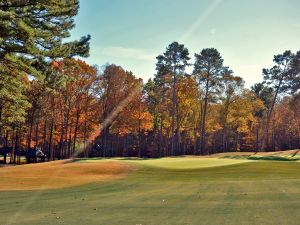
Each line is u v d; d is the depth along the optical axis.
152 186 22.27
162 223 10.46
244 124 83.12
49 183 25.45
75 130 61.72
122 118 67.44
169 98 73.75
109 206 14.31
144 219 11.20
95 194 19.14
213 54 68.88
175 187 21.08
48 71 27.30
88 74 59.94
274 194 15.89
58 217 12.09
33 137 73.56
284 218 10.64
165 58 66.69
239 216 11.16
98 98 65.44
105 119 66.19
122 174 30.72
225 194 16.69
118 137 87.44
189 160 41.84
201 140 69.62
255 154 57.47
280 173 28.25
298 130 91.62
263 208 12.44
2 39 23.30
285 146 98.50
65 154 72.38
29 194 19.64
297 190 17.09
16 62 26.61
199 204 13.95
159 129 90.44
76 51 27.80
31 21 26.30
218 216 11.26
